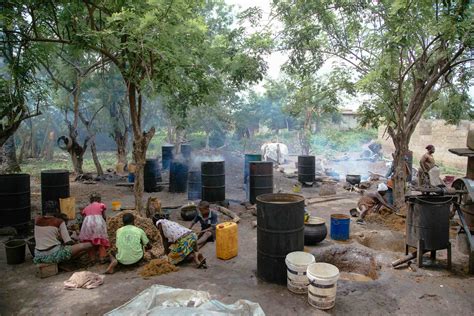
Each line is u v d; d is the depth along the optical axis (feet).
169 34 20.16
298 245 16.35
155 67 23.58
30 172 56.80
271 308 13.96
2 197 24.13
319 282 13.80
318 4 30.50
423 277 17.19
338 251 20.62
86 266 18.51
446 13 20.53
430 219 17.87
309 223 22.00
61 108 49.37
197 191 36.40
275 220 16.01
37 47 26.00
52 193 28.19
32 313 13.58
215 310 12.71
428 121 67.15
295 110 52.80
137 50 20.27
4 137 27.55
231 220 27.89
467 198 20.30
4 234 23.89
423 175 32.32
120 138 55.93
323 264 15.03
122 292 15.31
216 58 30.37
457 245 21.20
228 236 19.47
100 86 48.98
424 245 18.04
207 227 22.91
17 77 25.88
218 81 31.58
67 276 17.25
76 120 46.85
